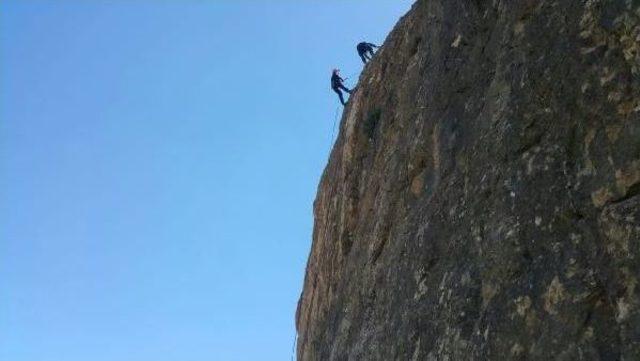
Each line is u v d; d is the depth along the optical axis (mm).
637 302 6789
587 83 8234
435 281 9812
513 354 7789
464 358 8461
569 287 7492
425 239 10516
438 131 11648
